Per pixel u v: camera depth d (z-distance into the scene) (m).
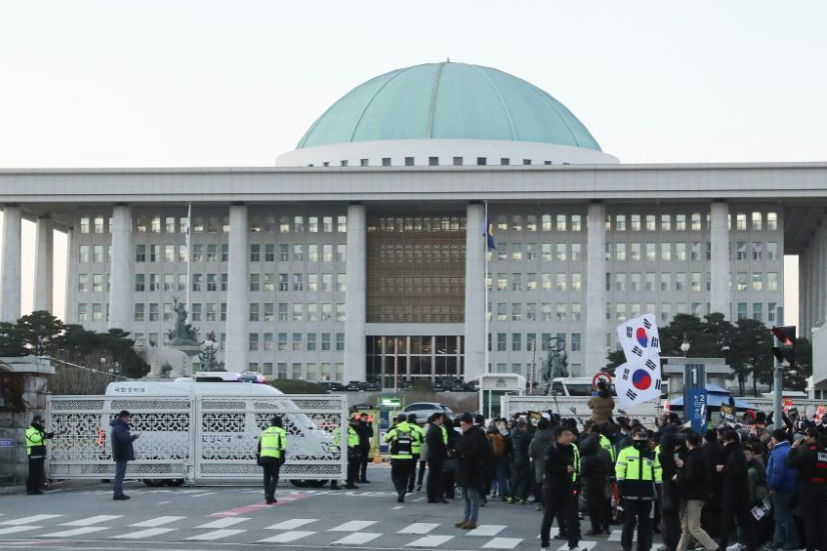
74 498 49.94
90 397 57.81
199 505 46.12
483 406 113.56
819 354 113.31
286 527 38.66
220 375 66.50
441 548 34.53
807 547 33.75
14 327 180.00
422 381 191.25
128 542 34.62
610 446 41.62
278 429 46.97
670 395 80.62
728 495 33.88
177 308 127.88
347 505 47.09
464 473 39.25
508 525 41.03
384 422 99.12
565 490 34.16
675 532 35.00
